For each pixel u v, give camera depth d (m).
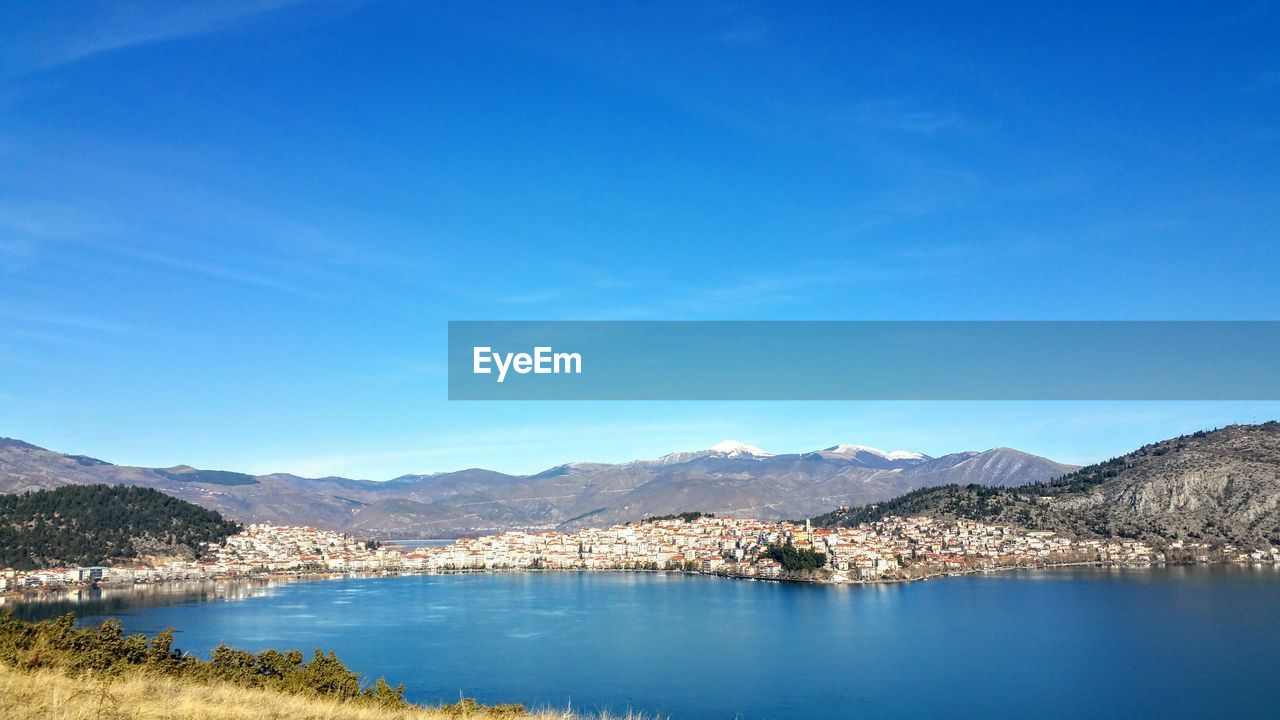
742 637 168.00
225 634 177.12
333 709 34.59
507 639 169.25
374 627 188.25
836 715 108.12
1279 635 155.38
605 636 171.88
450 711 41.97
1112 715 107.75
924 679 127.56
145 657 45.66
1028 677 127.94
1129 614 186.38
